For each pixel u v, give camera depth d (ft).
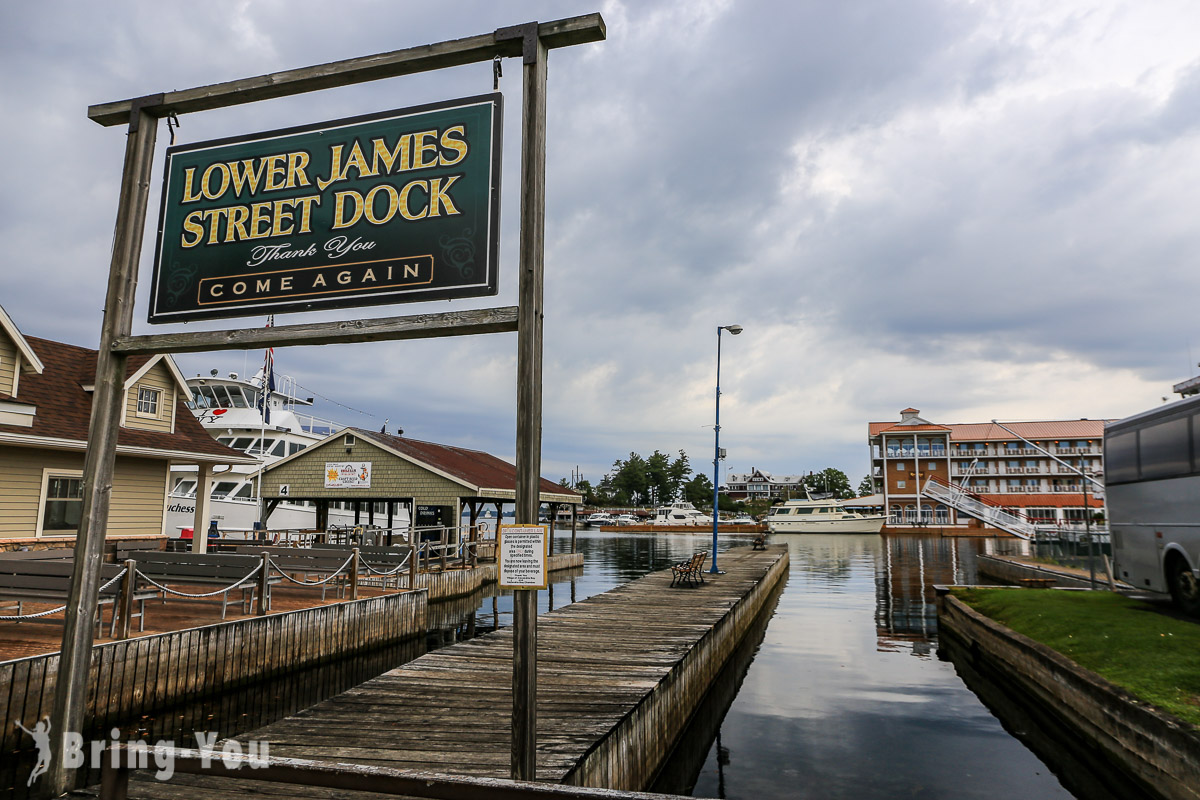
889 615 72.59
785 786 26.86
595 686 27.99
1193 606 41.55
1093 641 37.06
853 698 40.04
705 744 31.91
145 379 64.49
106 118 20.03
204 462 68.03
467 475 91.50
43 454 54.54
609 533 307.17
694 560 68.49
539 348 15.35
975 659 50.65
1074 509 249.34
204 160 19.07
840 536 251.60
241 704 34.73
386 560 60.54
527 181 15.93
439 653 34.22
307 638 42.47
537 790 8.63
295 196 18.19
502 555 14.79
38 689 26.37
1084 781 27.37
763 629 64.54
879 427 274.57
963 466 261.85
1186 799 23.02
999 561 101.40
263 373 113.70
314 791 16.46
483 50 16.87
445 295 16.65
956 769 28.60
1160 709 25.90
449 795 8.88
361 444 90.48
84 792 16.35
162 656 32.40
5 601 41.70
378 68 17.57
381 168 17.60
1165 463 44.19
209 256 18.61
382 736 21.52
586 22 15.94
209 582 40.45
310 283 17.69
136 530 62.08
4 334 53.21
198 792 16.31
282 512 100.22
